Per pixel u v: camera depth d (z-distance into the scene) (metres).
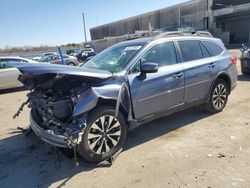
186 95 5.16
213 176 3.53
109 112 3.97
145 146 4.54
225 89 6.08
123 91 4.07
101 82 3.93
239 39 50.28
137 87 4.30
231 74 6.14
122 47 5.03
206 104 5.86
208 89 5.65
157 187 3.36
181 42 5.24
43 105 3.84
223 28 50.69
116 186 3.44
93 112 3.82
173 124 5.53
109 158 4.06
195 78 5.27
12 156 4.43
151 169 3.79
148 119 4.59
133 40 5.22
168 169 3.76
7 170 3.98
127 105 4.20
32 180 3.69
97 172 3.79
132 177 3.62
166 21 55.53
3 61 11.62
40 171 3.91
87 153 3.81
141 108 4.42
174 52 5.04
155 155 4.20
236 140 4.61
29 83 4.20
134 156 4.20
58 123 3.64
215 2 45.56
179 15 51.81
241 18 48.53
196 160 3.98
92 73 3.70
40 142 4.92
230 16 46.88
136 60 4.41
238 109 6.36
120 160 4.09
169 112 4.93
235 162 3.86
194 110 6.35
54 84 3.93
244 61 10.68
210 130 5.11
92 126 3.83
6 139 5.21
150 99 4.52
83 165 3.94
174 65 4.95
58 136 3.55
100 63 4.79
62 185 3.53
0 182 3.68
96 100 3.72
